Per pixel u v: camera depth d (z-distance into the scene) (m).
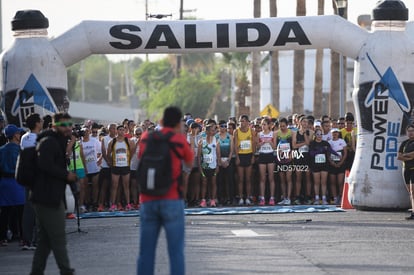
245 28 37.16
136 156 40.97
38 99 37.31
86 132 40.56
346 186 38.28
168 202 18.67
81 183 39.81
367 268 21.92
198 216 36.09
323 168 41.22
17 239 30.22
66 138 21.25
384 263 22.70
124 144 40.44
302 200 42.06
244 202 42.19
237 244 26.92
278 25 37.16
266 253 24.86
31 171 20.62
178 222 18.75
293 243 26.89
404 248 25.47
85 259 24.97
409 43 36.56
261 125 42.34
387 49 36.28
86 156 40.59
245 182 42.00
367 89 36.66
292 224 32.12
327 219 33.78
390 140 36.47
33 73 37.34
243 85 121.62
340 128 42.34
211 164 40.91
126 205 41.12
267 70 133.00
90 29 37.56
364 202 36.75
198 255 24.81
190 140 41.22
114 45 37.56
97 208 41.19
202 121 46.75
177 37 37.22
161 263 23.33
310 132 41.50
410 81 36.38
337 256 24.03
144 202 18.84
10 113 37.75
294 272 21.53
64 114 21.09
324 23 37.06
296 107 78.75
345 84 82.50
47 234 20.89
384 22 36.66
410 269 21.77
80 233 31.19
